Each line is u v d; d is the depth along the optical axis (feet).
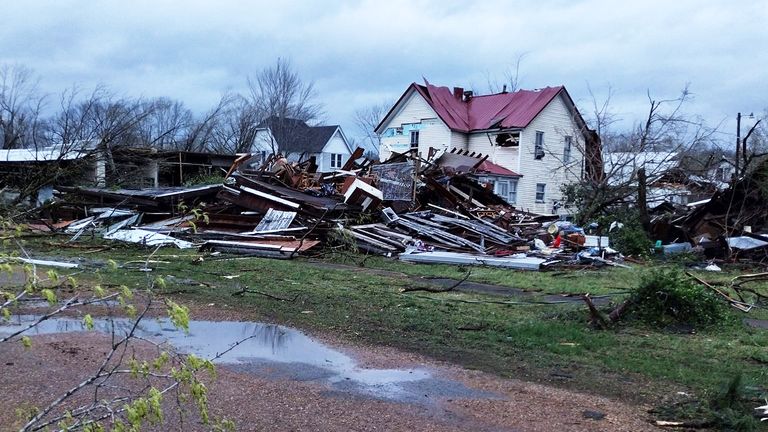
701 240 65.36
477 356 21.24
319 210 58.65
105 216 62.28
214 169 94.94
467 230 61.05
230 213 62.85
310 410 15.65
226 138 138.41
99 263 41.16
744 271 52.39
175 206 63.52
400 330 24.63
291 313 27.20
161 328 23.47
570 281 41.32
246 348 21.40
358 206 63.82
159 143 128.36
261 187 62.64
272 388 17.21
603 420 15.53
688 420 15.57
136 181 81.51
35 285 9.12
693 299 26.99
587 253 54.44
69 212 67.46
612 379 18.98
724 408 15.99
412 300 31.14
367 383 18.04
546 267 48.19
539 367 20.11
